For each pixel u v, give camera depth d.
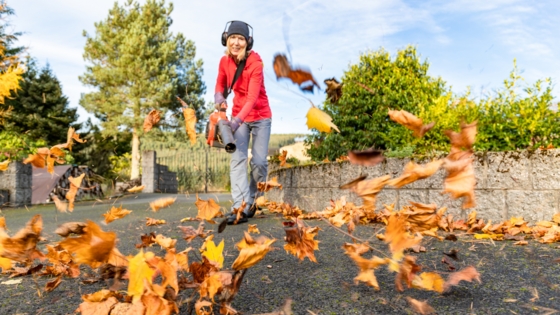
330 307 1.04
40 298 1.16
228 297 0.89
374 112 5.16
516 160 2.62
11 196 6.27
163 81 19.69
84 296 0.90
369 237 2.19
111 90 20.36
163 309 0.77
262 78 2.91
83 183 8.41
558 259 1.35
